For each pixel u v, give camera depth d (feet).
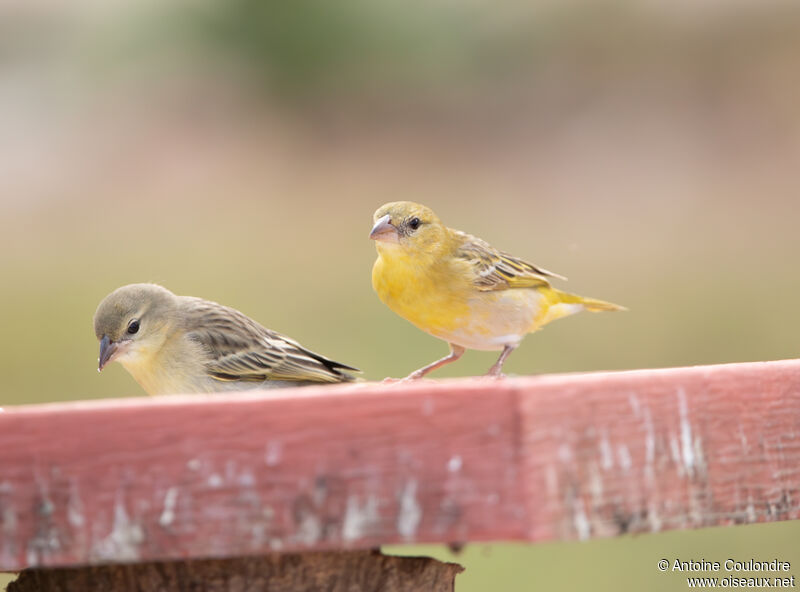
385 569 16.49
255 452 13.39
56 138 78.48
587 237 64.64
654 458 14.43
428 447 13.17
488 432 13.05
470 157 78.89
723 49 82.64
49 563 13.52
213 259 61.16
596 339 51.19
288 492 13.34
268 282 56.95
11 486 13.55
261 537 13.34
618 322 52.65
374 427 13.26
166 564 15.93
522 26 85.87
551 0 85.97
